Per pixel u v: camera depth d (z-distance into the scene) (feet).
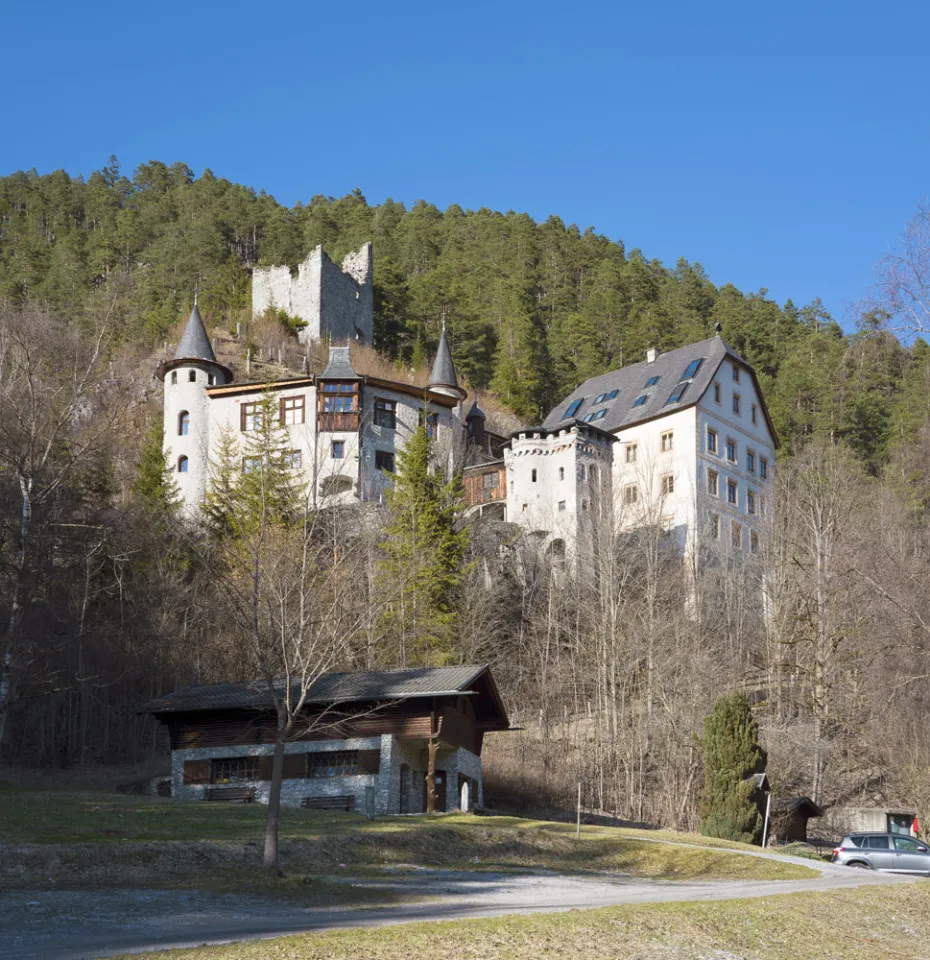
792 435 315.37
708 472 246.27
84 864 69.97
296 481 215.10
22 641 122.52
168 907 59.21
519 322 404.77
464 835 98.07
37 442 118.01
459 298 426.92
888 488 212.02
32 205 564.30
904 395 305.73
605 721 175.42
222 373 242.37
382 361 347.77
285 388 227.40
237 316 358.02
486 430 300.20
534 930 51.98
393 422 230.48
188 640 170.71
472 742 132.98
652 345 404.57
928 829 146.10
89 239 517.14
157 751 169.48
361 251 385.70
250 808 103.96
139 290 407.23
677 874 96.68
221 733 123.24
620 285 460.96
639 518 217.15
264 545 123.54
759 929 58.85
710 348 264.93
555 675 188.24
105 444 140.05
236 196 550.36
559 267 504.84
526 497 235.20
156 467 216.95
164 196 581.94
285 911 59.47
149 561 175.32
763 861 104.17
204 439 232.53
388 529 175.11
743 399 265.75
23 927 51.75
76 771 152.87
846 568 169.07
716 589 204.33
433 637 164.45
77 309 404.16
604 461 238.07
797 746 162.91
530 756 173.88
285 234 500.33
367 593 148.46
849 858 109.70
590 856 101.19
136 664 168.04
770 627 190.49
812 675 172.55
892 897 73.77
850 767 169.27
